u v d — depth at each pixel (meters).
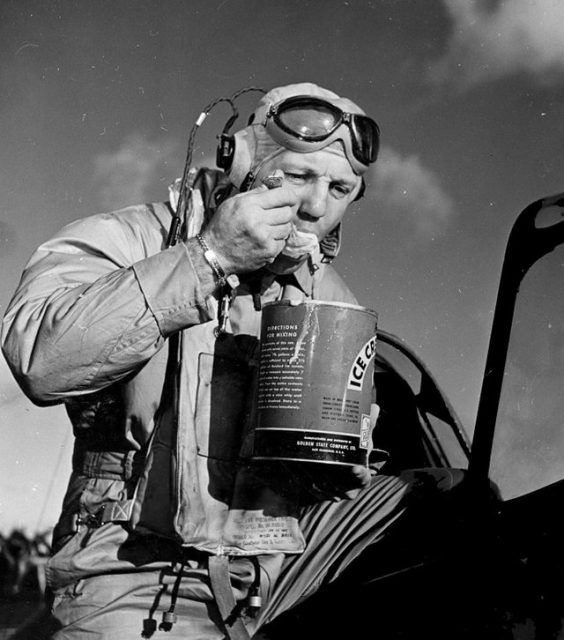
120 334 1.26
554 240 1.37
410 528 1.44
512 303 1.39
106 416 1.44
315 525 1.55
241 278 1.46
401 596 1.26
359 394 1.30
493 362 1.39
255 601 1.38
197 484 1.36
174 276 1.27
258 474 1.43
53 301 1.31
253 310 1.46
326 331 1.28
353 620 1.28
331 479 1.39
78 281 1.38
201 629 1.42
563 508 1.22
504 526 1.26
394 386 1.78
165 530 1.38
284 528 1.46
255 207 1.26
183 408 1.36
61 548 1.47
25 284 1.38
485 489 1.35
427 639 1.18
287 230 1.29
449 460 1.73
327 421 1.27
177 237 1.44
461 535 1.32
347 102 1.41
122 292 1.27
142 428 1.40
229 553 1.40
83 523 1.45
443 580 1.24
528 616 1.12
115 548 1.42
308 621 1.34
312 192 1.34
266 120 1.37
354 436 1.29
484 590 1.18
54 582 1.45
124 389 1.40
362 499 1.57
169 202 1.56
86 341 1.26
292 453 1.27
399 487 1.56
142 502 1.38
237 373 1.43
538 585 1.14
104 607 1.40
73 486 1.49
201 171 1.54
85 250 1.44
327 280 1.62
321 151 1.33
